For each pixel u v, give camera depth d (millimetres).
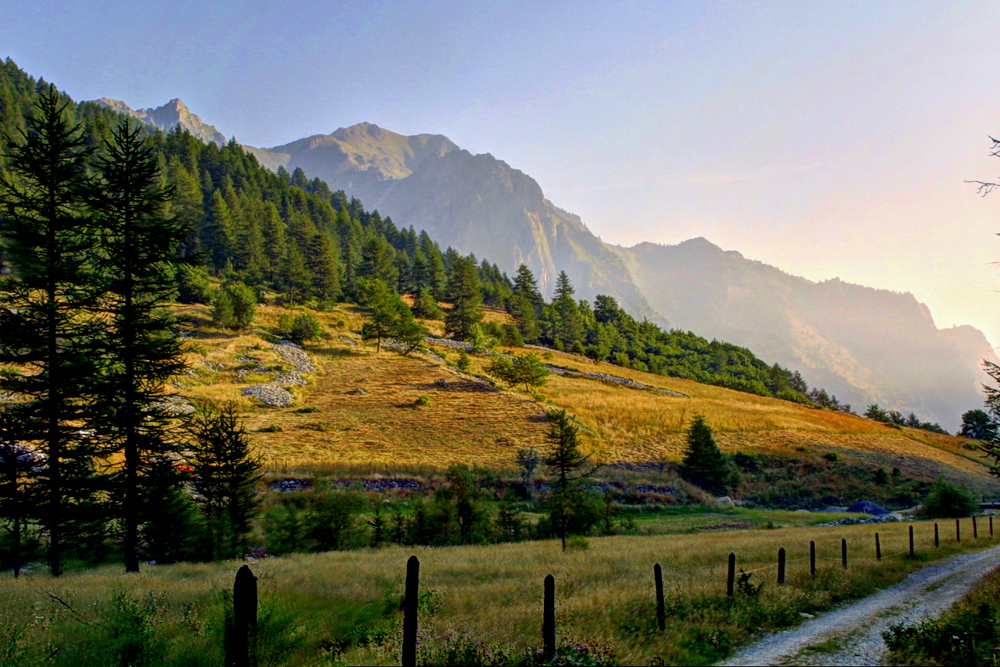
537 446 53719
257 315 101000
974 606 12133
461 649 8617
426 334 119062
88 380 18094
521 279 184500
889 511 49188
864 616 11930
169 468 20266
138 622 9750
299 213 173375
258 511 29500
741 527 38781
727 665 8844
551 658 8211
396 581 15922
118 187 18797
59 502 18453
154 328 18906
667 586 13547
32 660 8438
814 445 64312
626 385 102312
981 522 35688
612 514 42125
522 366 79625
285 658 8766
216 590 13367
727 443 63719
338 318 113312
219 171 193000
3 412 17703
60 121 18531
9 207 17500
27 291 17719
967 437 94812
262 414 58500
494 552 24094
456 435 56344
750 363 197000
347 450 49344
